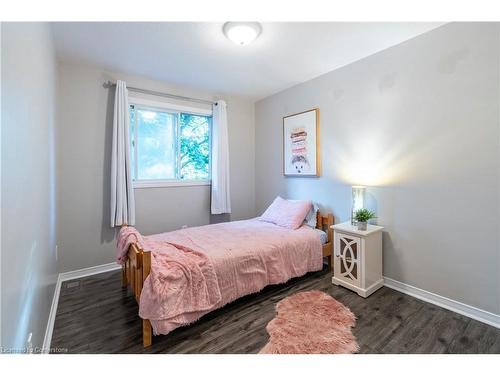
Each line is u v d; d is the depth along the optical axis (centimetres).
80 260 273
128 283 244
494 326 176
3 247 72
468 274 191
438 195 206
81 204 273
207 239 240
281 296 224
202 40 221
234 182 398
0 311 69
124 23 195
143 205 315
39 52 141
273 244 232
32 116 119
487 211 181
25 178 102
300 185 339
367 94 255
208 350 154
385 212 244
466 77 188
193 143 365
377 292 231
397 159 233
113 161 279
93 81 277
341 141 284
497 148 175
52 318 185
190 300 165
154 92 316
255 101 414
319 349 153
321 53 247
